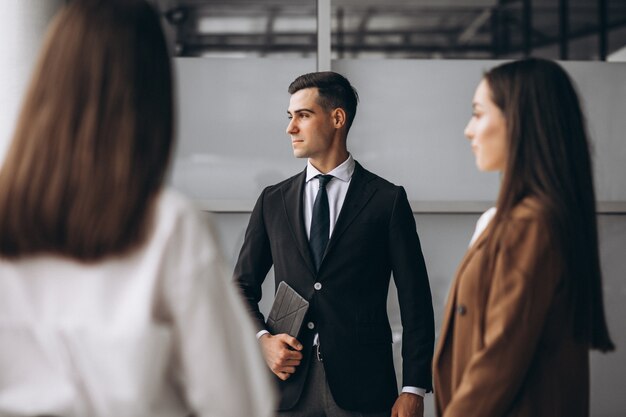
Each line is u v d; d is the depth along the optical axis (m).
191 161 3.56
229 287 1.10
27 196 1.01
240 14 3.57
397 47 3.55
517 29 3.54
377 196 2.60
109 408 1.02
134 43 1.06
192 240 1.06
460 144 3.56
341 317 2.51
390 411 2.53
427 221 3.58
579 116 1.72
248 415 1.07
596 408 3.54
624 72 3.54
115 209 1.01
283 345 2.50
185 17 3.56
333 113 2.65
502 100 1.73
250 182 3.57
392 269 2.61
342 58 3.54
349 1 3.54
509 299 1.57
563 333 1.62
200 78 3.57
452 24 3.54
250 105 3.57
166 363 1.04
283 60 3.57
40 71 1.05
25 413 1.01
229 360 1.06
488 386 1.57
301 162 3.57
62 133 1.02
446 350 1.79
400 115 3.56
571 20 3.53
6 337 1.03
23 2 3.15
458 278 1.74
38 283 1.03
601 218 3.57
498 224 1.65
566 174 1.66
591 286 1.68
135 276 1.04
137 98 1.05
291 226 2.62
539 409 1.62
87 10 1.07
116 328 1.01
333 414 2.49
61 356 1.02
